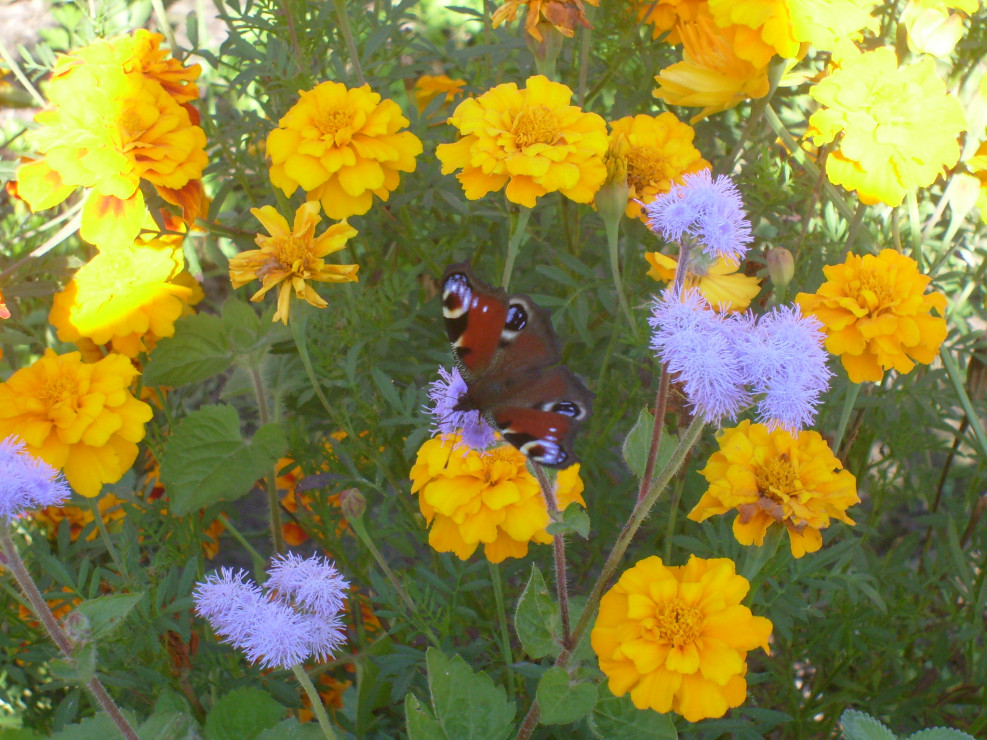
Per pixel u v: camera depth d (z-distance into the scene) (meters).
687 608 0.42
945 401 0.58
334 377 0.56
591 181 0.51
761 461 0.46
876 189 0.51
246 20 0.60
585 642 0.44
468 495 0.47
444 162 0.53
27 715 0.54
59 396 0.51
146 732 0.46
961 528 0.60
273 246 0.51
